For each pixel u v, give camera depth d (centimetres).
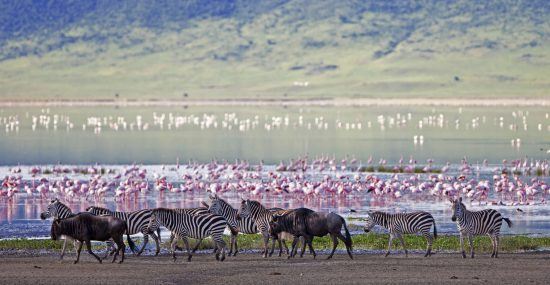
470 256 11712
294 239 11556
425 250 12250
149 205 17412
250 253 12062
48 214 12169
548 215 15950
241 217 11712
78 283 9750
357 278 10119
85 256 11662
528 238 13025
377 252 12106
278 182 19112
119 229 10981
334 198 18425
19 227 14412
